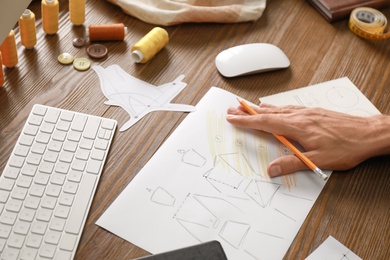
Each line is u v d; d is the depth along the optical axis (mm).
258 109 1040
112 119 995
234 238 868
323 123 1002
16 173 894
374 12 1253
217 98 1062
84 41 1123
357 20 1229
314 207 926
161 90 1064
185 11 1172
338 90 1116
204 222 881
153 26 1184
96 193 899
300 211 917
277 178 956
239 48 1123
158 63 1112
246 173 954
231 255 849
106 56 1107
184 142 982
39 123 960
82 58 1096
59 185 891
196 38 1175
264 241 872
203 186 925
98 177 913
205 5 1218
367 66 1176
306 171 971
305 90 1107
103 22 1173
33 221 845
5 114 985
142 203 893
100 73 1075
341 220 917
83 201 878
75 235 841
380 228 917
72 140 950
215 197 914
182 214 887
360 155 984
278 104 1072
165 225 872
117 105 1028
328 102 1092
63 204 870
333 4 1248
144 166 941
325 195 945
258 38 1197
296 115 1020
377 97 1119
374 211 937
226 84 1095
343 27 1250
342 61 1177
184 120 1018
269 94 1091
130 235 856
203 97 1062
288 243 875
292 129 993
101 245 844
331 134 988
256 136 1010
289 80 1122
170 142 979
